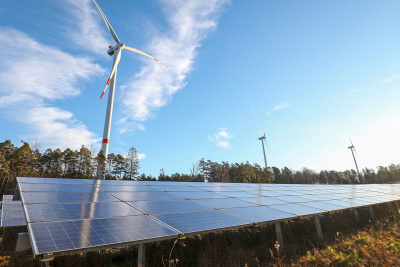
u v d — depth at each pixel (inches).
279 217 368.2
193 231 264.7
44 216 245.8
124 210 310.0
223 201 452.4
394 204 828.0
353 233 515.5
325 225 601.3
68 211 275.4
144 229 252.8
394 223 616.7
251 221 329.1
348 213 717.9
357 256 355.6
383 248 396.5
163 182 630.5
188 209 359.3
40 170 2032.5
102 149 2159.2
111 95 2309.3
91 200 339.6
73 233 217.2
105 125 2226.9
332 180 4977.9
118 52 2263.8
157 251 391.2
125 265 353.4
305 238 482.9
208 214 343.9
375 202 640.4
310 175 5088.6
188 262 366.6
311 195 658.8
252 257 377.7
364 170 5255.9
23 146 1806.1
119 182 538.3
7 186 1663.4
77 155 2166.6
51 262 334.0
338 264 336.8
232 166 3476.9
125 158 2615.7
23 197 300.5
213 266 350.3
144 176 2363.4
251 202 468.1
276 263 336.2
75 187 418.6
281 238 390.9
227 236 487.5
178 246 412.2
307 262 342.3
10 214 447.2
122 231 238.7
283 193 647.8
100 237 217.6
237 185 755.4
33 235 199.0
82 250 192.5
